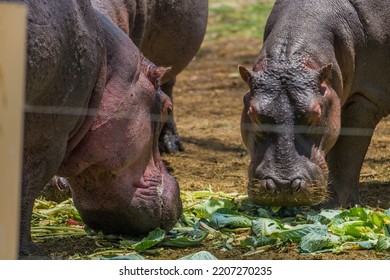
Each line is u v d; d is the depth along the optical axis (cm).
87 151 1599
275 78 1891
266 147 1862
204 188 2308
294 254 1636
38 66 1381
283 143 1844
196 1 2594
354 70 2070
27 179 1483
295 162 1834
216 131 3203
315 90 1875
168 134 2816
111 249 1650
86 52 1511
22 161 1457
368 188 2314
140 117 1647
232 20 5856
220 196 2127
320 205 2041
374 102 2098
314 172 1847
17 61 834
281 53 1950
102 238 1719
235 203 2017
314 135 1877
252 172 1875
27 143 1465
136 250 1638
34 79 1384
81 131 1582
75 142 1587
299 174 1823
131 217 1677
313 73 1892
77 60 1495
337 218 1828
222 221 1805
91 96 1579
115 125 1605
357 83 2088
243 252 1652
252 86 1902
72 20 1472
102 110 1595
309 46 1972
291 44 1967
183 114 3534
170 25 2530
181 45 2614
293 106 1859
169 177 1741
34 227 1780
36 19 1370
